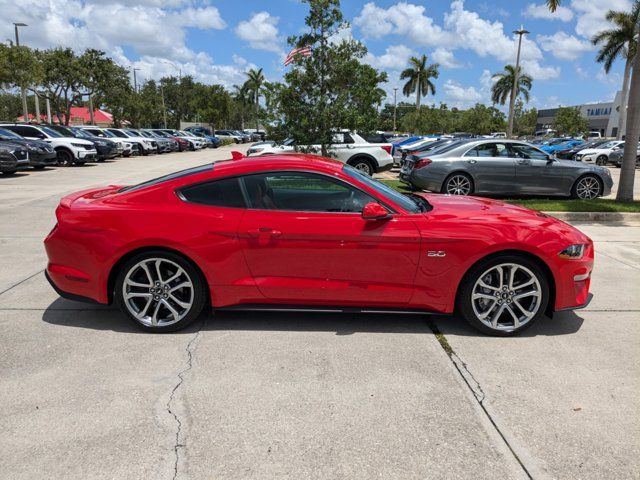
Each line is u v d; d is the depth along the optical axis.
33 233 7.62
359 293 3.94
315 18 11.39
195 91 70.19
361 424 2.84
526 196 11.88
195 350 3.74
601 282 5.45
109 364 3.51
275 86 11.84
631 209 9.48
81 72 34.91
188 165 22.22
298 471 2.46
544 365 3.55
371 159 14.52
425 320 4.35
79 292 4.04
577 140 32.12
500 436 2.75
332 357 3.64
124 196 4.03
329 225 3.83
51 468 2.47
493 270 3.94
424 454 2.59
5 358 3.59
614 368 3.52
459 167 10.98
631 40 35.09
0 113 66.06
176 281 4.00
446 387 3.24
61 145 20.66
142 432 2.75
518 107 74.88
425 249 3.83
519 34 36.50
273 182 4.01
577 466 2.51
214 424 2.83
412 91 59.31
